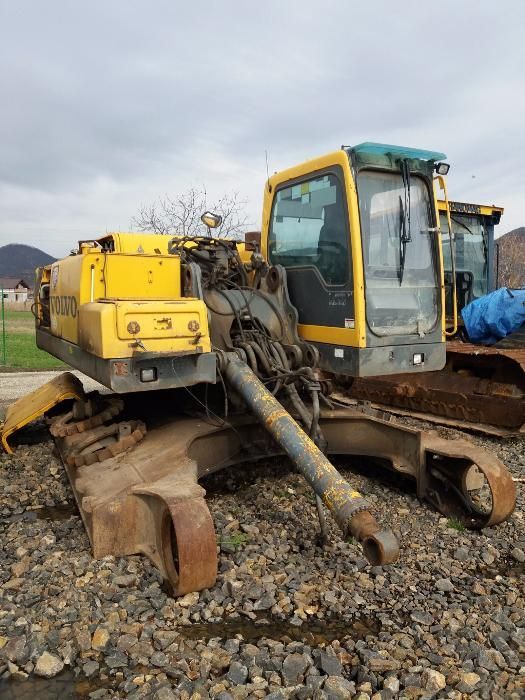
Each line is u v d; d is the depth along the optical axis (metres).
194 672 2.82
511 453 6.44
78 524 4.43
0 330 23.19
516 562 4.00
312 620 3.29
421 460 4.83
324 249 4.83
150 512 3.76
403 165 4.73
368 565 3.85
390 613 3.35
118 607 3.30
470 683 2.75
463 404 7.58
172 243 5.39
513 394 7.08
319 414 4.67
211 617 3.28
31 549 3.98
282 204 5.42
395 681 2.75
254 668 2.85
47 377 12.09
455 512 4.66
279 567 3.80
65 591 3.42
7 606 3.29
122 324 3.96
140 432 4.65
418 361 4.84
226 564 3.78
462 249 9.17
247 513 4.62
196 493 3.57
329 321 4.80
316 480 3.59
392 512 4.74
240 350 4.68
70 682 2.78
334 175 4.66
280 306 5.16
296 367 4.97
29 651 2.94
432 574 3.80
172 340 4.10
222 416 4.93
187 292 4.76
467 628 3.18
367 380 8.90
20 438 6.74
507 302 7.95
